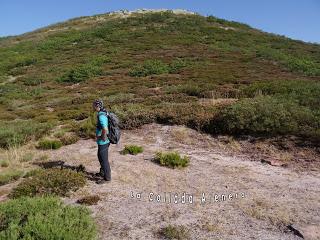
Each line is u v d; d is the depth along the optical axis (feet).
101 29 192.54
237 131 44.93
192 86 77.30
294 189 30.12
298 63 124.77
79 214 21.61
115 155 39.65
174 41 158.71
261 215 25.03
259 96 55.21
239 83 88.38
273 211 25.72
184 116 50.52
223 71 105.50
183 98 66.85
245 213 25.55
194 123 48.70
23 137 48.39
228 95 68.13
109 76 115.24
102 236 22.16
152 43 156.46
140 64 123.95
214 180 32.17
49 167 36.29
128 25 197.36
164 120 51.37
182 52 138.62
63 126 55.93
